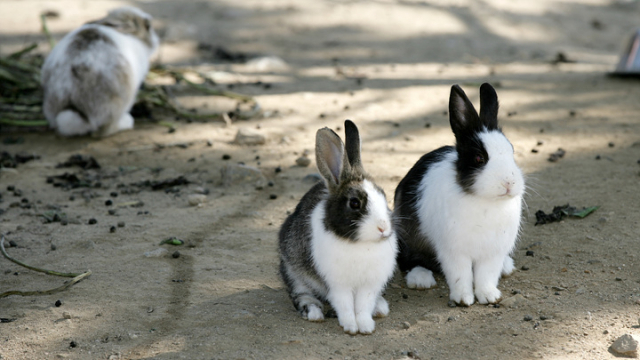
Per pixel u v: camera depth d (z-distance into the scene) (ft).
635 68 23.68
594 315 15.37
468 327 15.35
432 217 15.67
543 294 15.64
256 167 17.76
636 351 15.01
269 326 15.38
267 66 26.55
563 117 19.47
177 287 15.80
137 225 16.66
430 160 15.90
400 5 35.45
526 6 38.58
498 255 15.60
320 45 30.04
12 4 32.73
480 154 15.39
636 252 15.99
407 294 15.79
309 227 15.42
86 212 16.92
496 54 30.22
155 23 31.76
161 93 20.68
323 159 15.35
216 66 26.40
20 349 15.19
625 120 18.97
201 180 17.54
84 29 18.99
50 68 18.52
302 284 15.56
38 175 17.70
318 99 21.68
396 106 20.88
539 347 15.12
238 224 16.69
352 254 15.28
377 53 29.27
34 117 19.93
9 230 16.58
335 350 15.16
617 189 16.90
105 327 15.38
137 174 17.71
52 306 15.58
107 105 18.43
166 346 15.20
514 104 20.85
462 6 36.58
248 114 19.88
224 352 15.14
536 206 16.76
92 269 16.02
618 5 41.75
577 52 31.48
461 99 15.48
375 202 15.23
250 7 34.50
